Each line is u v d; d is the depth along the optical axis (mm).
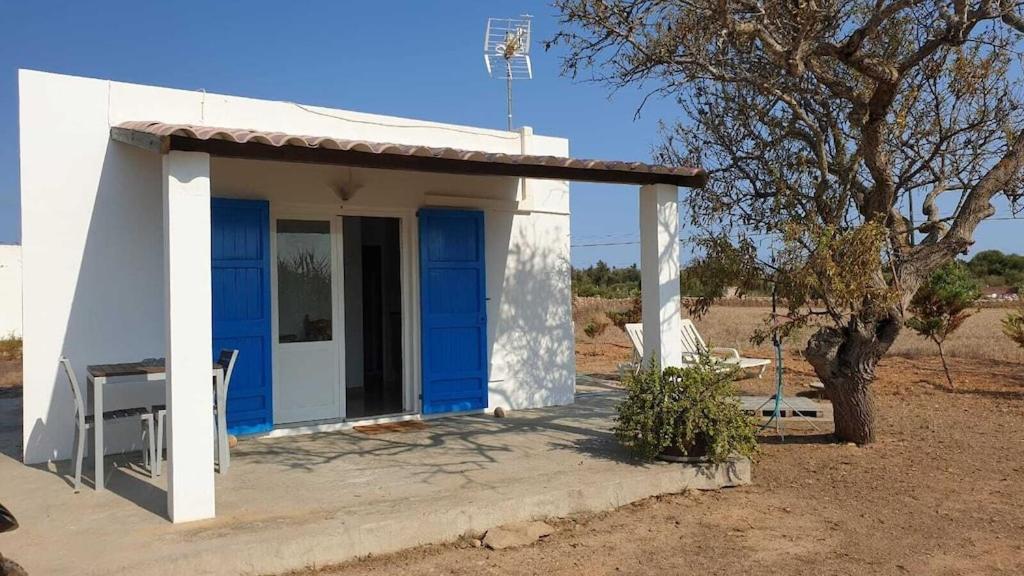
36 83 6680
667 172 7133
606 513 5703
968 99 8039
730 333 20625
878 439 8133
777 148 8461
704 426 6246
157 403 7258
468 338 8883
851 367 7793
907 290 7559
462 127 8984
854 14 7852
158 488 5711
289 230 8039
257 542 4418
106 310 6980
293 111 7918
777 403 8297
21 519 4938
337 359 8266
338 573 4496
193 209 4887
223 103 7535
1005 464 7090
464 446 7172
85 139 6891
